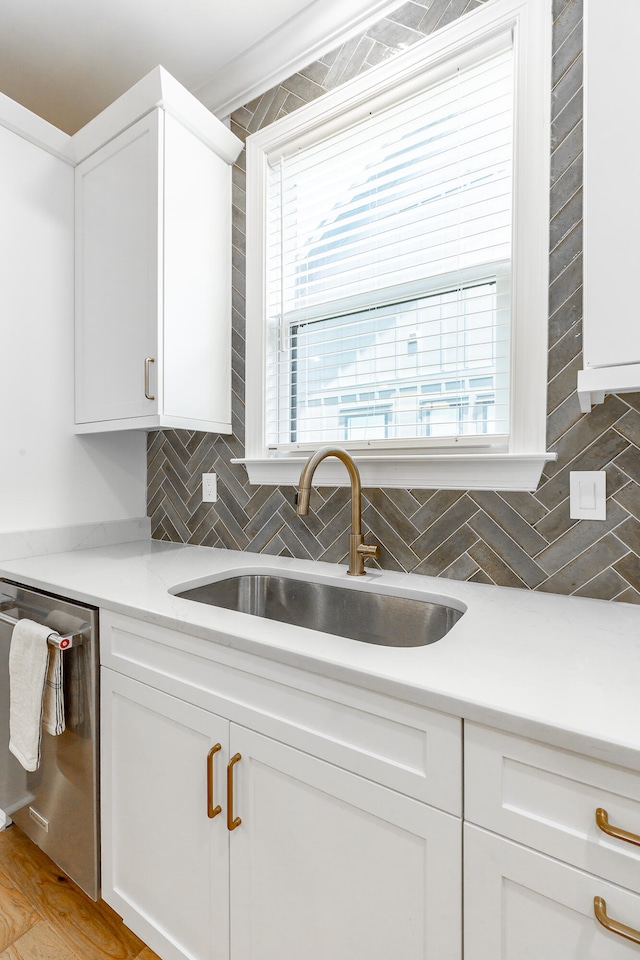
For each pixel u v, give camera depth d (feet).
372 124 4.66
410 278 4.50
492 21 3.90
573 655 2.48
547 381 3.68
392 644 3.87
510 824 1.97
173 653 3.20
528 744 1.93
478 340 4.21
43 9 4.69
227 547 5.70
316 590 4.37
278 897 2.70
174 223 4.86
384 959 2.32
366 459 4.39
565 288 3.61
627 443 3.42
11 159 5.11
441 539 4.17
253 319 5.42
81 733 3.83
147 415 4.82
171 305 4.84
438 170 4.20
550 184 3.65
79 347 5.63
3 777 4.67
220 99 5.63
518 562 3.82
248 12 4.70
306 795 2.57
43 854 4.67
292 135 5.11
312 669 2.48
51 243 5.50
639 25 2.54
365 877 2.37
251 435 5.44
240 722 2.84
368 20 4.60
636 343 2.55
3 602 4.65
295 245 5.28
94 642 3.72
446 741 2.12
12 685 4.08
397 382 4.56
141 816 3.43
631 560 3.40
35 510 5.39
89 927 3.93
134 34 4.98
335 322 5.09
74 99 5.95
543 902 1.91
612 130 2.61
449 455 3.94
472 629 2.87
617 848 1.76
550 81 3.65
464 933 2.09
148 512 6.61
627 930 1.71
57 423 5.60
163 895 3.31
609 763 1.77
